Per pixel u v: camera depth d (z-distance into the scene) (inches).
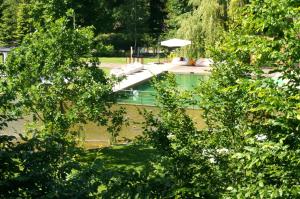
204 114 249.3
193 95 252.8
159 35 2080.5
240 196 177.5
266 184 183.0
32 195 185.3
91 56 558.3
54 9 608.7
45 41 528.7
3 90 406.6
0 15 2042.3
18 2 1998.0
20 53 529.7
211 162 226.1
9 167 194.5
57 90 523.5
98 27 2075.5
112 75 567.5
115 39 2049.7
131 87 1210.6
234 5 1133.1
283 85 187.0
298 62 185.3
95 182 188.5
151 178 197.9
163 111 251.8
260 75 215.8
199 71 1400.1
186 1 1983.3
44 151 202.8
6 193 187.2
